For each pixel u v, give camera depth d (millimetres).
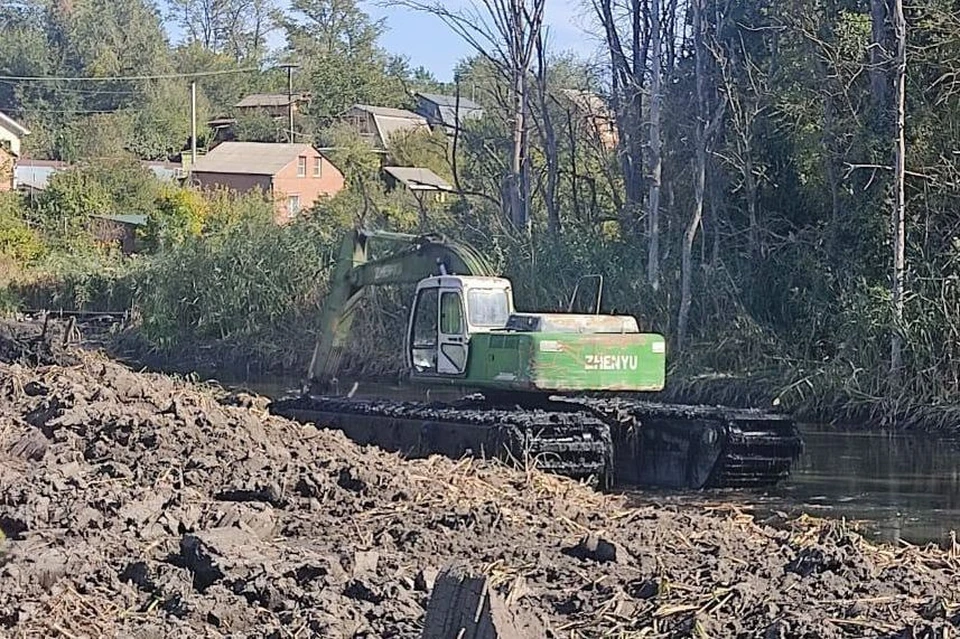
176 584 9641
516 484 15555
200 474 13680
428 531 11836
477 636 7422
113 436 15266
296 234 42375
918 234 30812
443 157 58344
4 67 103000
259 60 113375
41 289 49000
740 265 34250
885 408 28078
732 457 19078
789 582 10188
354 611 9188
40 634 8672
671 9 37750
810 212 34469
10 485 12672
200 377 37812
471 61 57406
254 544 10641
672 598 9680
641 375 19375
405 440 19422
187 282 42375
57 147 92875
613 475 19312
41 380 20141
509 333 19266
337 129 85000
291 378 37906
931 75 31141
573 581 10281
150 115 94312
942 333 28250
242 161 77000
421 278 21234
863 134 31281
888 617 9148
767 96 33531
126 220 60469
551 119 44000
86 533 11164
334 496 13305
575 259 35125
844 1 33406
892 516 17141
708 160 35312
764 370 30922
